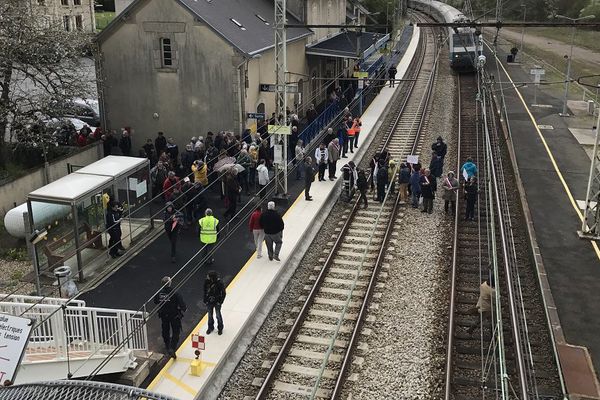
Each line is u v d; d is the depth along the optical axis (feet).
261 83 93.25
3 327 27.78
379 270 58.13
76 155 78.38
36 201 53.93
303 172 81.92
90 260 57.62
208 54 84.28
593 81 138.00
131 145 91.04
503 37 204.13
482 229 67.56
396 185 81.30
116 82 88.74
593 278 55.42
